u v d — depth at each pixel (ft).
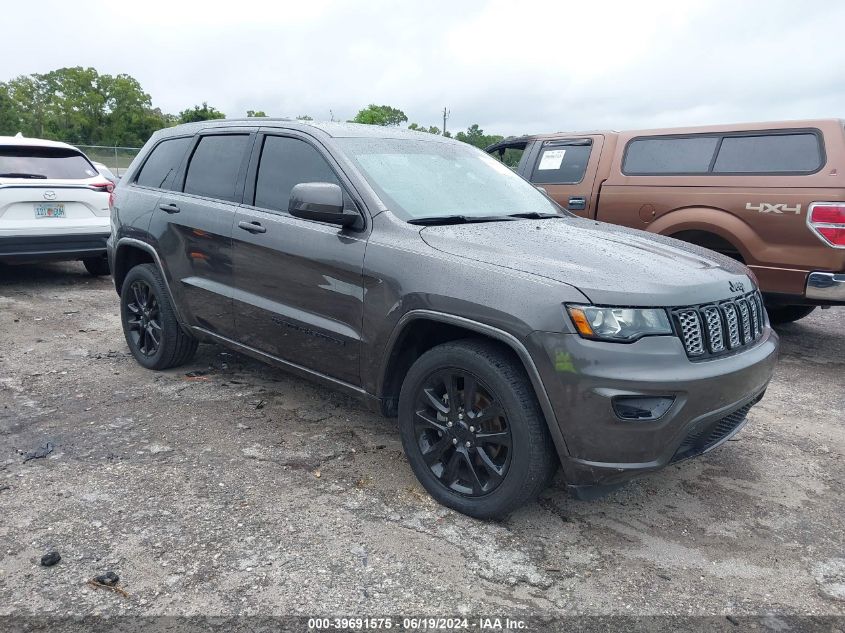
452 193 12.66
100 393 15.12
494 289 9.52
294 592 8.52
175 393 15.20
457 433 10.24
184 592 8.46
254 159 13.74
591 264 9.73
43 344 18.86
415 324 10.61
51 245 24.75
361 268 11.04
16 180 24.04
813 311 26.78
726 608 8.52
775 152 19.70
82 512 10.19
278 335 12.83
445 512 10.46
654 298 9.15
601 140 23.94
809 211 18.39
